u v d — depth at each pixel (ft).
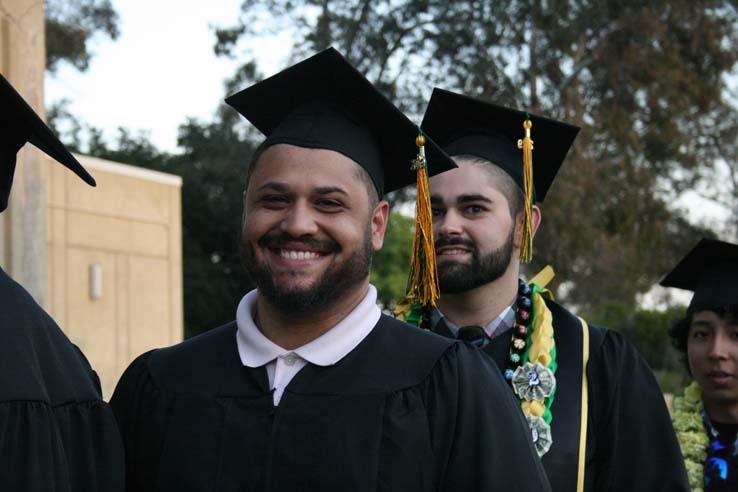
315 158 8.47
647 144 60.85
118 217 51.88
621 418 10.69
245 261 8.56
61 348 8.13
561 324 11.41
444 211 11.04
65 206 48.21
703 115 65.16
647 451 10.57
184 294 85.71
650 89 59.67
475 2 57.72
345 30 61.93
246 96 9.29
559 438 10.32
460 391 8.40
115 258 51.52
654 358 62.13
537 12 56.18
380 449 8.07
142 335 53.26
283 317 8.56
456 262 10.85
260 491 8.00
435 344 8.72
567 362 10.93
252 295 9.23
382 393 8.29
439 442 8.24
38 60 18.89
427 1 58.54
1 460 7.11
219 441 8.30
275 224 8.35
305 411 8.24
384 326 8.87
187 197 87.92
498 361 11.05
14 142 8.44
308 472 7.99
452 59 59.21
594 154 60.75
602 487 10.59
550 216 54.95
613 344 11.17
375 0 60.75
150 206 54.34
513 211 11.37
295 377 8.45
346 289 8.51
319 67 8.78
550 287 56.44
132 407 8.89
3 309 7.66
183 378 8.82
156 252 54.65
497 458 8.20
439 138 12.13
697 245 13.24
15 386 7.29
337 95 8.95
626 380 10.87
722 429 13.00
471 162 11.30
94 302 49.83
